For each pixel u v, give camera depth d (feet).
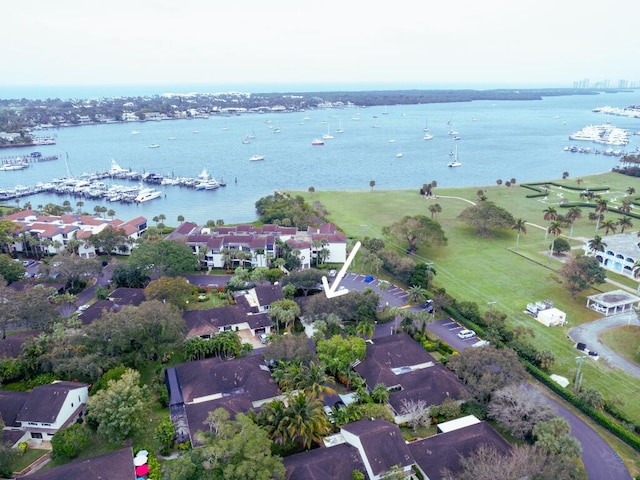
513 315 362.12
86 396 250.98
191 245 460.55
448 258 479.82
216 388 259.60
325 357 268.41
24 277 399.44
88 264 392.27
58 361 254.47
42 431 225.97
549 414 224.94
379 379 264.93
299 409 214.69
